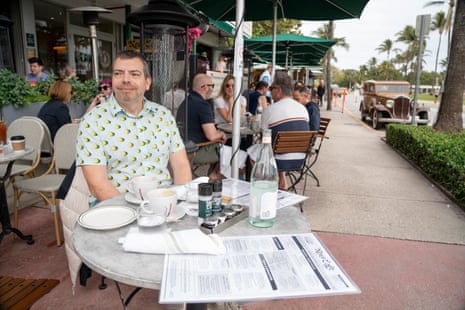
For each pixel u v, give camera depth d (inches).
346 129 467.5
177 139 88.6
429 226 144.6
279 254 47.6
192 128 155.3
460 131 324.5
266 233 53.7
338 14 212.2
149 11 98.7
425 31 330.6
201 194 54.4
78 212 80.7
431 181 208.1
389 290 100.6
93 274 104.4
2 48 269.1
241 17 107.2
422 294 99.0
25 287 68.7
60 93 161.8
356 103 1221.1
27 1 279.0
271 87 155.9
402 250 124.1
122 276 41.8
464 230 141.3
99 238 50.8
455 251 124.0
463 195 163.5
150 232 50.1
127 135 79.4
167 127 85.7
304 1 199.5
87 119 77.8
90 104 205.5
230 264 44.7
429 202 173.6
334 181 207.8
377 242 129.8
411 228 142.4
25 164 159.5
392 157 282.2
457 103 321.1
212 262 44.9
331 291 40.0
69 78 216.4
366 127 497.7
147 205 58.6
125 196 66.3
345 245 127.1
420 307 93.5
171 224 55.5
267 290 39.7
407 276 107.9
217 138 156.9
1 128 124.9
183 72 113.6
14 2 275.1
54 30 319.0
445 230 140.9
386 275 108.2
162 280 40.7
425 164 225.6
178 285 39.8
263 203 55.5
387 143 345.4
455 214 158.1
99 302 92.4
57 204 155.8
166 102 112.6
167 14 99.2
